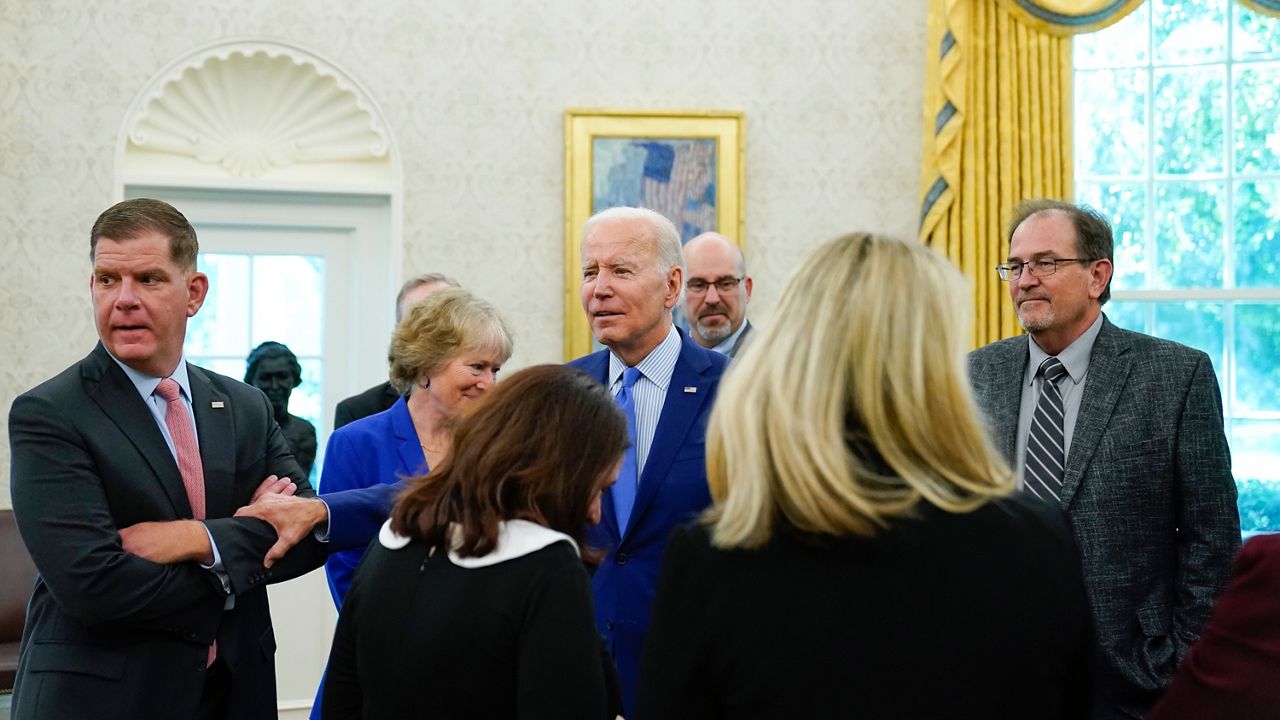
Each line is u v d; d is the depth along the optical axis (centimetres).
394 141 490
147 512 193
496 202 495
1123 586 236
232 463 209
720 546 122
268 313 506
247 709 204
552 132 498
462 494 150
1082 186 506
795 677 116
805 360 122
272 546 200
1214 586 231
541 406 154
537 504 150
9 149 469
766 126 504
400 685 146
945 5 486
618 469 158
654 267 240
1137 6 484
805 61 505
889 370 121
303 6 486
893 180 505
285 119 496
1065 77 489
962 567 116
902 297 123
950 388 121
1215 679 124
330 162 498
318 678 471
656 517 232
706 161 496
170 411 204
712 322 380
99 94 474
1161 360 245
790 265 502
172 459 198
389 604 151
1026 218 257
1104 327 256
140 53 477
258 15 483
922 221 489
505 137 496
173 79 478
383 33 491
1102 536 238
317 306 509
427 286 348
